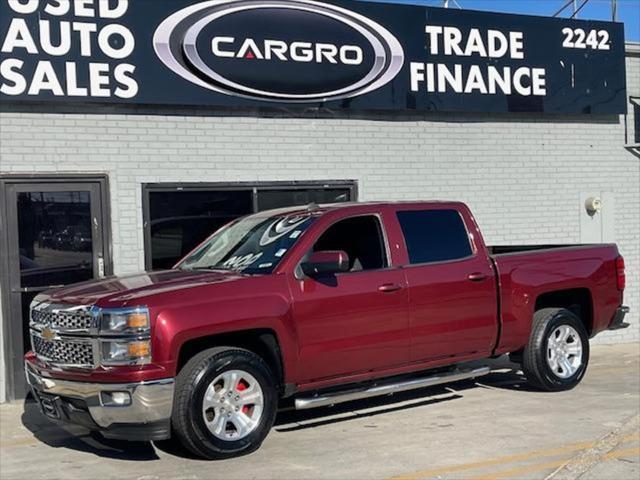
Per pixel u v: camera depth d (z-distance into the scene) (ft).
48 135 29.66
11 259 29.12
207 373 19.39
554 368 27.02
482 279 24.76
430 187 36.50
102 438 23.07
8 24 28.63
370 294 22.35
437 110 36.14
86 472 19.51
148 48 30.73
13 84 28.73
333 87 33.99
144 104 31.01
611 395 26.89
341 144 34.63
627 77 41.24
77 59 29.63
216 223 32.42
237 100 32.24
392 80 35.12
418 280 23.39
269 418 20.56
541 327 26.58
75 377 19.16
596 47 39.75
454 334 24.11
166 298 19.22
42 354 20.58
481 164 37.63
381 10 35.04
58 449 21.98
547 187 39.14
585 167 40.01
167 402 18.76
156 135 31.30
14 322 29.09
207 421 19.53
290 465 19.35
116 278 22.47
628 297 40.93
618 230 40.78
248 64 32.40
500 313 25.23
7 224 29.07
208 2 31.83
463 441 21.17
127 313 18.66
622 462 19.16
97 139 30.37
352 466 19.16
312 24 33.58
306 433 22.50
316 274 21.40
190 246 31.94
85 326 19.22
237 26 32.22
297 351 21.02
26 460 20.97
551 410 24.58
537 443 20.86
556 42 38.86
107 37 30.09
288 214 24.34
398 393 27.71
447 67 36.32
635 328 41.06
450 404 25.77
